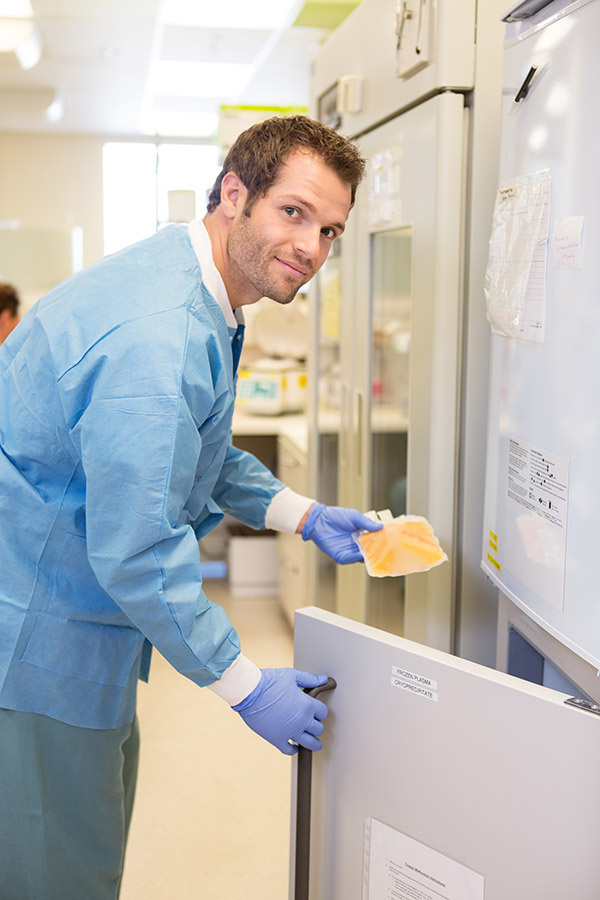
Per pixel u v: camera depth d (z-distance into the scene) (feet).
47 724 4.60
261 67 19.48
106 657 4.65
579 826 3.42
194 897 7.04
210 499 5.40
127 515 3.95
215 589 15.10
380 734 4.15
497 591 6.07
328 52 8.24
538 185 4.33
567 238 4.00
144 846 7.71
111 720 4.75
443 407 5.87
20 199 29.17
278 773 8.98
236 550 14.60
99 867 4.96
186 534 4.20
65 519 4.40
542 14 4.32
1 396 4.57
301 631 4.49
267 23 15.96
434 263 5.78
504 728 3.62
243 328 5.04
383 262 7.09
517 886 3.66
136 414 3.91
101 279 4.26
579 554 3.95
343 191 4.24
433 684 3.88
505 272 4.78
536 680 5.27
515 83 4.65
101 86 22.04
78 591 4.51
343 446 8.23
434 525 5.98
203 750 9.46
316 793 4.57
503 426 4.95
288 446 12.71
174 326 4.04
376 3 6.74
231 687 4.30
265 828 8.00
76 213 29.48
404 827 4.09
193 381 4.05
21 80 21.43
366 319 7.39
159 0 15.02
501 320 4.86
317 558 9.78
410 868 4.10
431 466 5.94
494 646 6.11
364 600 7.67
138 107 24.64
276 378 14.48
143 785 8.73
